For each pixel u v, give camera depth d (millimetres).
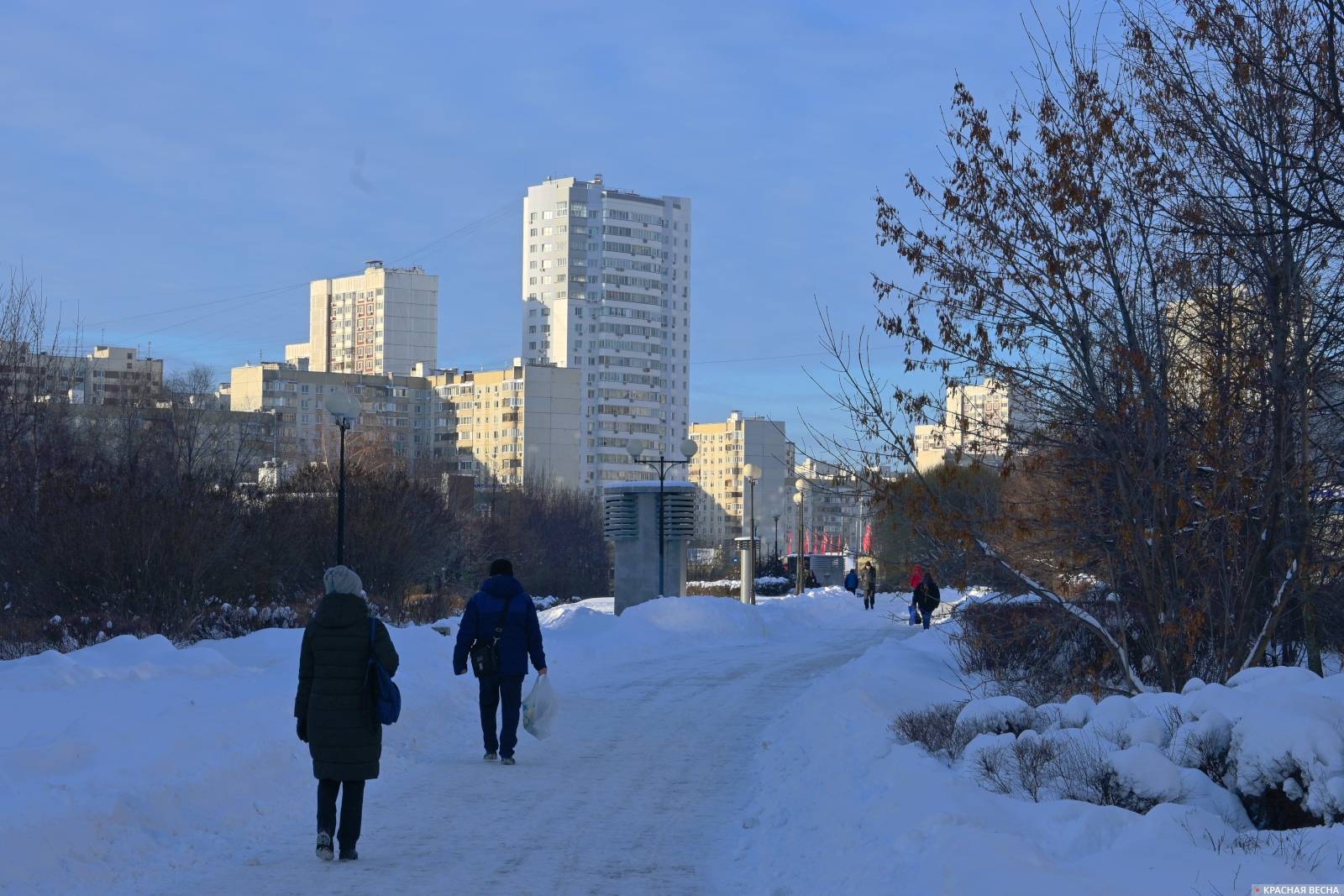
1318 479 11242
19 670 14734
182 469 40688
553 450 147000
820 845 7828
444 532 36562
